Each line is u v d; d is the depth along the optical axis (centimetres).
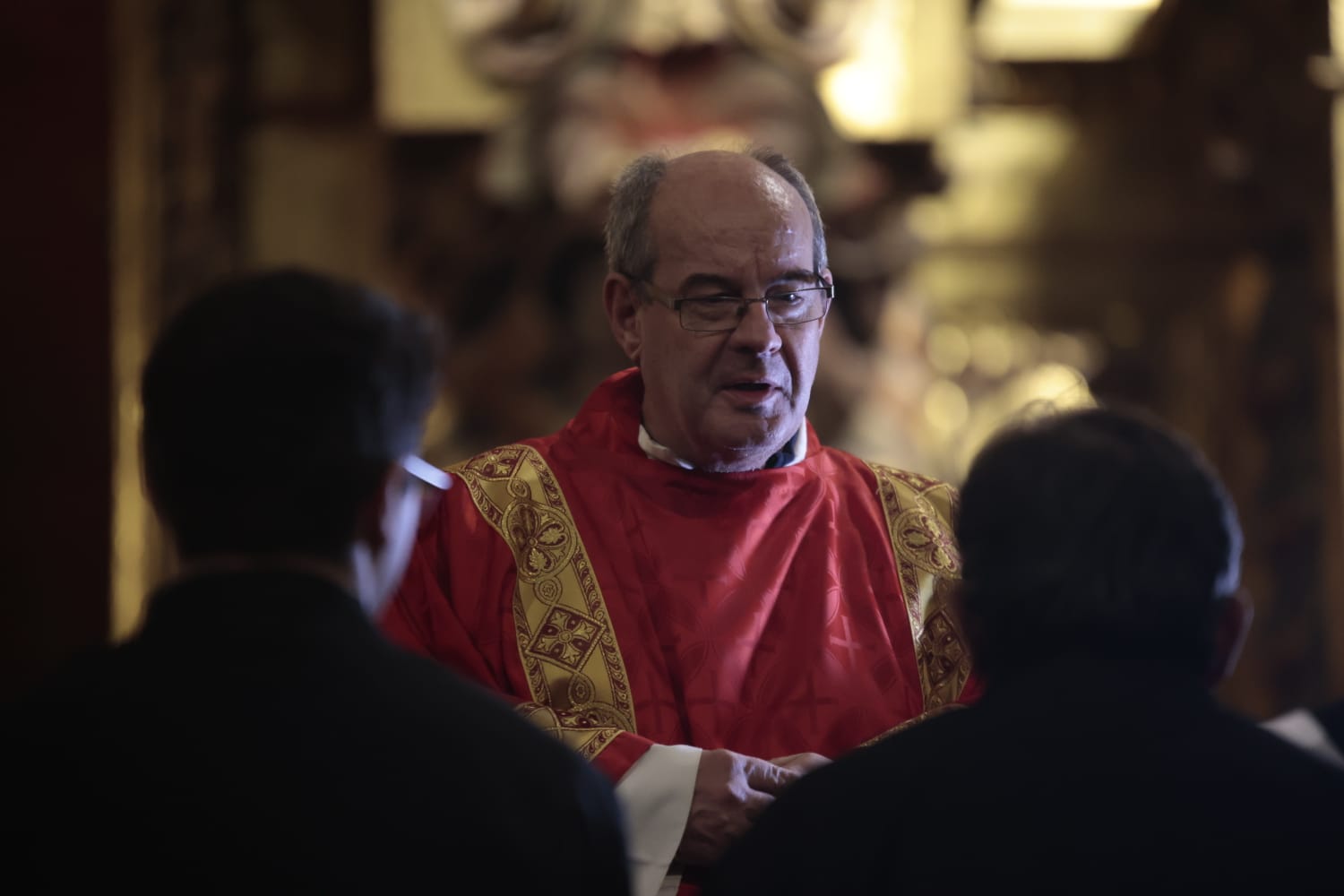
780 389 822
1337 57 2661
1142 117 3028
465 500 865
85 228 2525
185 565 491
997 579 513
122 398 2494
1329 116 2784
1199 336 2994
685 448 849
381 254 2820
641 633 815
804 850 502
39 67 2536
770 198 824
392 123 2756
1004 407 2908
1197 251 3012
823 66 2728
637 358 868
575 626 821
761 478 854
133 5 2589
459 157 2784
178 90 2712
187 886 439
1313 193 2833
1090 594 500
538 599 831
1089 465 512
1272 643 2773
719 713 793
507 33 2745
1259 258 2945
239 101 2866
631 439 874
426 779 458
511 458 888
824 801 509
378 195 2841
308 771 452
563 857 464
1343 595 2672
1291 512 2797
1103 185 3028
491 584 841
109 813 446
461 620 836
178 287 2684
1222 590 516
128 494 2459
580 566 836
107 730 455
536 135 2723
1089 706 493
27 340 2494
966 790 489
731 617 814
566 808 470
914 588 852
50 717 460
